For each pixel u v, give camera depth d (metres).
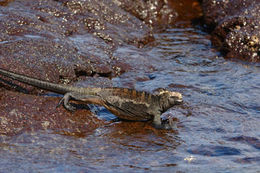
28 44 13.94
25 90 12.22
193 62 19.17
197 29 25.17
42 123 11.15
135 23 21.66
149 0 25.62
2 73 11.66
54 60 13.79
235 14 22.50
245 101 14.36
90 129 11.48
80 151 10.27
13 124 10.87
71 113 11.75
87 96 11.93
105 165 9.66
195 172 9.43
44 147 10.26
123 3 24.56
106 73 15.44
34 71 12.87
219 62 19.39
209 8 25.16
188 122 12.48
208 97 14.62
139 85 15.47
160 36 23.33
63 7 19.42
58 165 9.50
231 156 10.44
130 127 11.93
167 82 15.97
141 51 19.17
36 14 17.61
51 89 11.92
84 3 20.03
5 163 9.40
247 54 20.03
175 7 27.31
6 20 15.48
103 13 20.52
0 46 13.25
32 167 9.33
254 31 20.53
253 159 10.28
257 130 12.11
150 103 12.15
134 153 10.39
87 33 18.47
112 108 12.07
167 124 12.07
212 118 12.84
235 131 11.98
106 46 17.47
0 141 10.30
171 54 20.14
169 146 10.89
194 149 10.75
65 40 15.87
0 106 11.23
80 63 14.52
